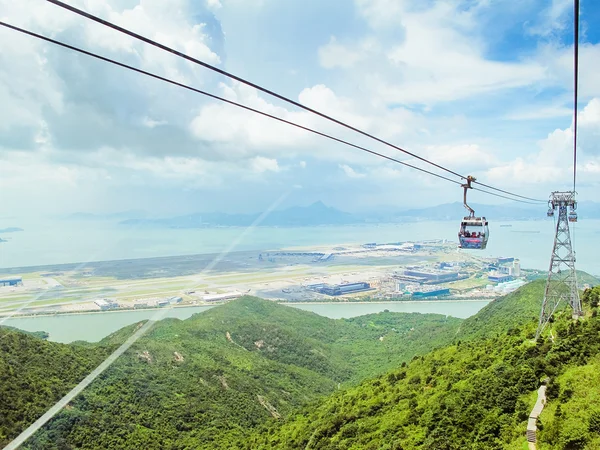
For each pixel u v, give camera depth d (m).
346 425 72.19
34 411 75.69
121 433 81.75
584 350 56.66
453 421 54.91
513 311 130.38
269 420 102.69
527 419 47.88
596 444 38.06
